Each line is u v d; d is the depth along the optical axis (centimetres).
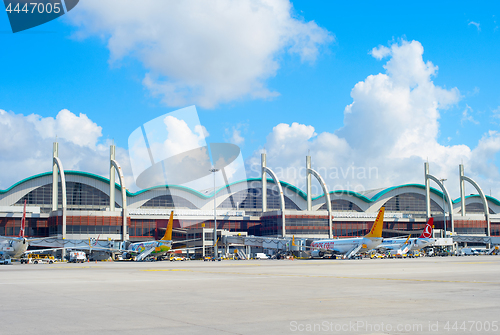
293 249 9056
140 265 6041
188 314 1303
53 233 9700
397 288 2094
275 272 3709
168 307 1460
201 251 9831
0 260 7450
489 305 1462
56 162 9962
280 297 1731
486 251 11162
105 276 3278
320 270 3975
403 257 9056
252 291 1991
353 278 2856
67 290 2108
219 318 1226
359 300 1611
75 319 1225
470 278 2789
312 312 1323
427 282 2472
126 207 9812
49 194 10288
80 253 8112
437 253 10231
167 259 9281
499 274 3191
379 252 9062
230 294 1864
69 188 10325
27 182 10162
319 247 8769
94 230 9588
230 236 9850
